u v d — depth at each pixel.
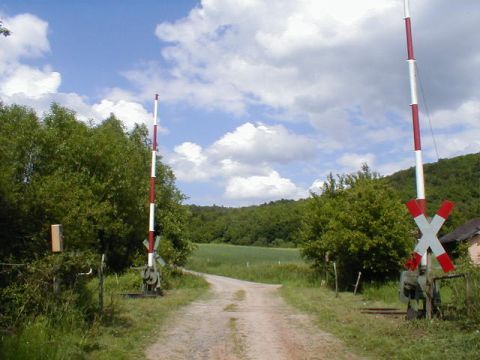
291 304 18.77
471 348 8.08
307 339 10.80
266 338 11.02
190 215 42.25
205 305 18.33
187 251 41.22
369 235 23.58
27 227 11.30
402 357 8.30
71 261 10.84
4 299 9.49
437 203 61.12
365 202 23.70
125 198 35.28
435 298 11.26
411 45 12.30
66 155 32.09
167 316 14.27
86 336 9.32
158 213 39.78
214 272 62.28
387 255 23.47
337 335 11.07
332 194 32.19
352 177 30.91
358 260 24.08
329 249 25.20
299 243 32.25
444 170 73.69
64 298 10.23
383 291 19.89
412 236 23.66
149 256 22.06
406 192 48.53
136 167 38.84
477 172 69.50
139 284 22.77
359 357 8.88
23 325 8.66
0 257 10.48
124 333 10.66
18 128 29.75
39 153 30.52
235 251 91.94
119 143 37.59
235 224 119.56
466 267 13.14
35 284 9.73
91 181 32.03
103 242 35.19
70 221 14.08
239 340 10.78
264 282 47.50
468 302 10.01
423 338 9.35
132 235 37.59
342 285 26.56
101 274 11.98
